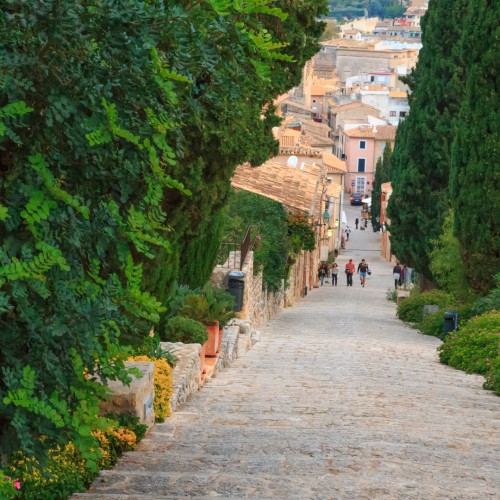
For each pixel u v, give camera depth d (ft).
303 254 227.20
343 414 58.13
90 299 25.76
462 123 129.49
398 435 50.42
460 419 57.82
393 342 120.57
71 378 26.22
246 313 120.57
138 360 55.01
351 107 598.34
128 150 25.76
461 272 146.41
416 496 37.50
